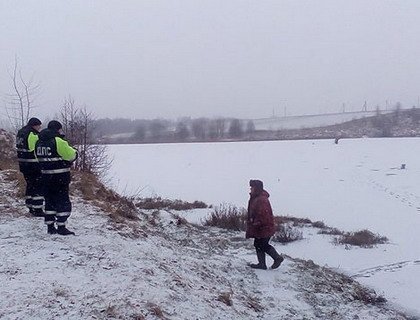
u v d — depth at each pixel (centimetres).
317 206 2692
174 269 843
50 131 830
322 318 870
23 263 714
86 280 674
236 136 12125
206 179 3931
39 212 985
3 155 1691
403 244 1705
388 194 3142
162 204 2300
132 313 590
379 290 1145
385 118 12362
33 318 553
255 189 1067
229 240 1452
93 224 977
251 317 773
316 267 1170
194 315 667
